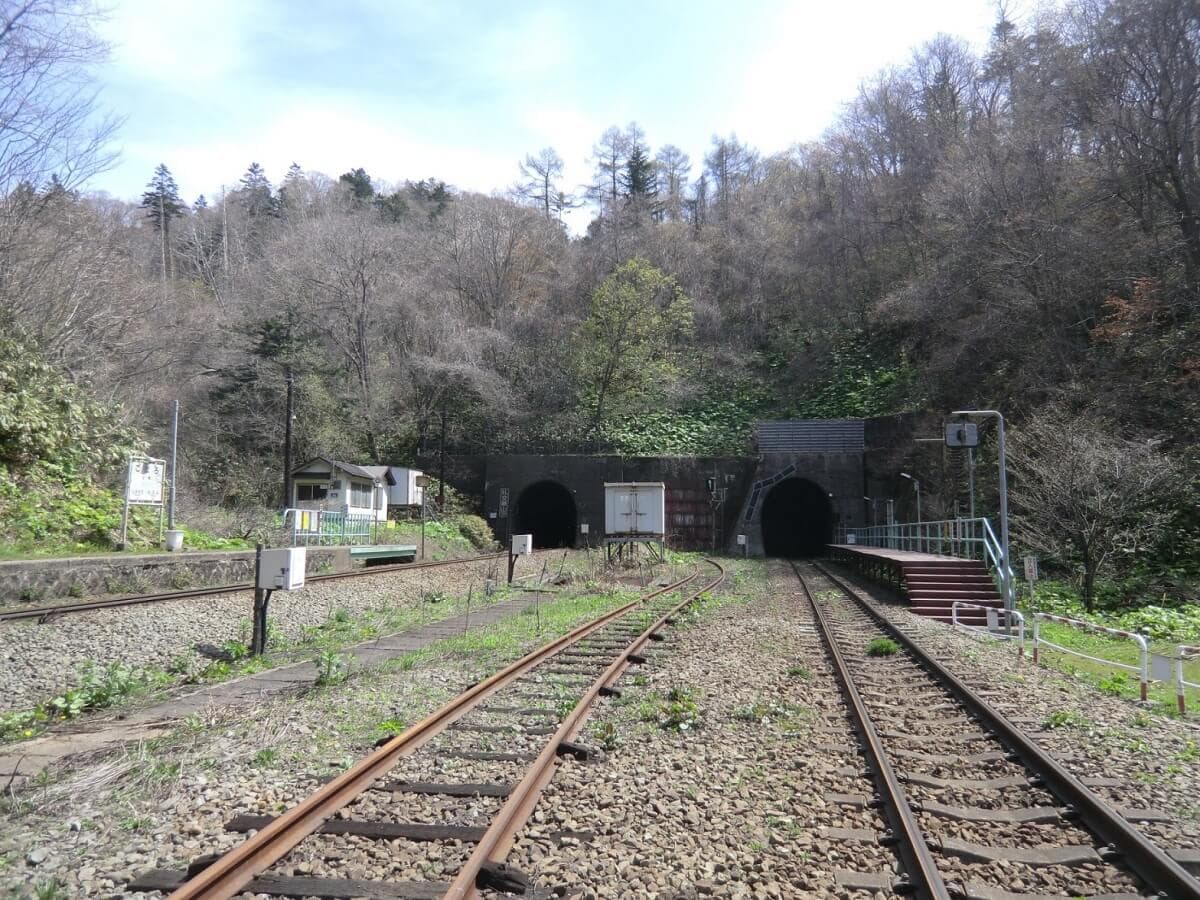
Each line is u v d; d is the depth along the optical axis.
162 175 79.06
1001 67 36.09
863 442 45.06
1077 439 19.70
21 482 18.86
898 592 20.47
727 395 55.09
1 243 20.78
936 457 33.72
